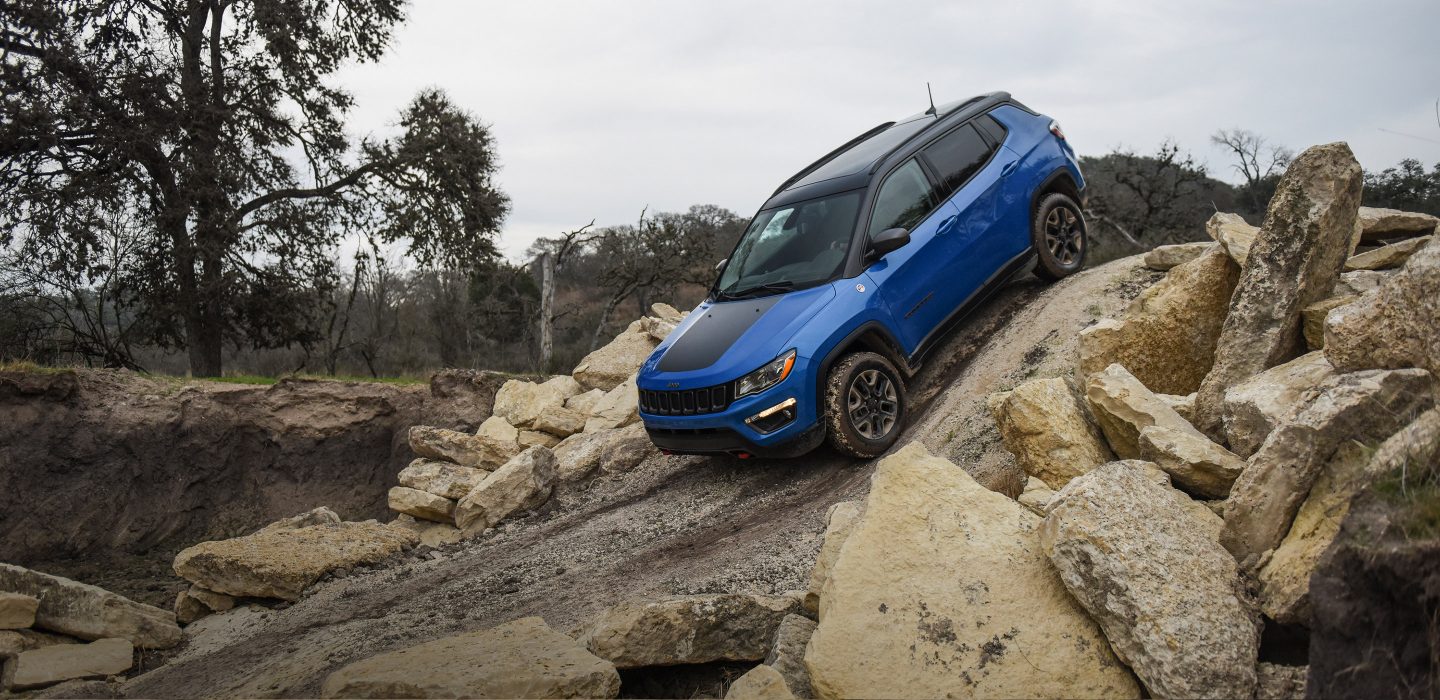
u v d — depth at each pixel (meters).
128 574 10.56
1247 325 4.57
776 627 4.31
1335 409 3.16
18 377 11.29
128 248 18.95
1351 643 2.40
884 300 6.78
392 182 21.70
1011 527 3.70
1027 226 7.93
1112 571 3.05
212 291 18.83
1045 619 3.26
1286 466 3.24
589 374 11.51
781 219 7.74
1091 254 13.81
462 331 30.36
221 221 18.84
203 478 12.26
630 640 4.13
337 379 13.62
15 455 11.04
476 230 22.17
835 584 3.51
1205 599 2.99
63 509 11.20
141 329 20.11
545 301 28.64
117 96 18.17
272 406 12.81
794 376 6.25
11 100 16.81
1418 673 2.22
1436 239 3.33
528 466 8.75
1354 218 4.66
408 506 9.01
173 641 6.89
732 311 7.08
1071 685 3.04
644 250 30.36
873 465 6.42
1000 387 6.55
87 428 11.59
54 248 17.92
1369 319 3.52
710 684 4.26
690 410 6.61
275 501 12.51
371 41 21.89
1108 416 4.53
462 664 3.87
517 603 5.95
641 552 6.35
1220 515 3.71
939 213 7.36
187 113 18.50
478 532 8.64
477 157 21.64
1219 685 2.77
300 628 6.50
